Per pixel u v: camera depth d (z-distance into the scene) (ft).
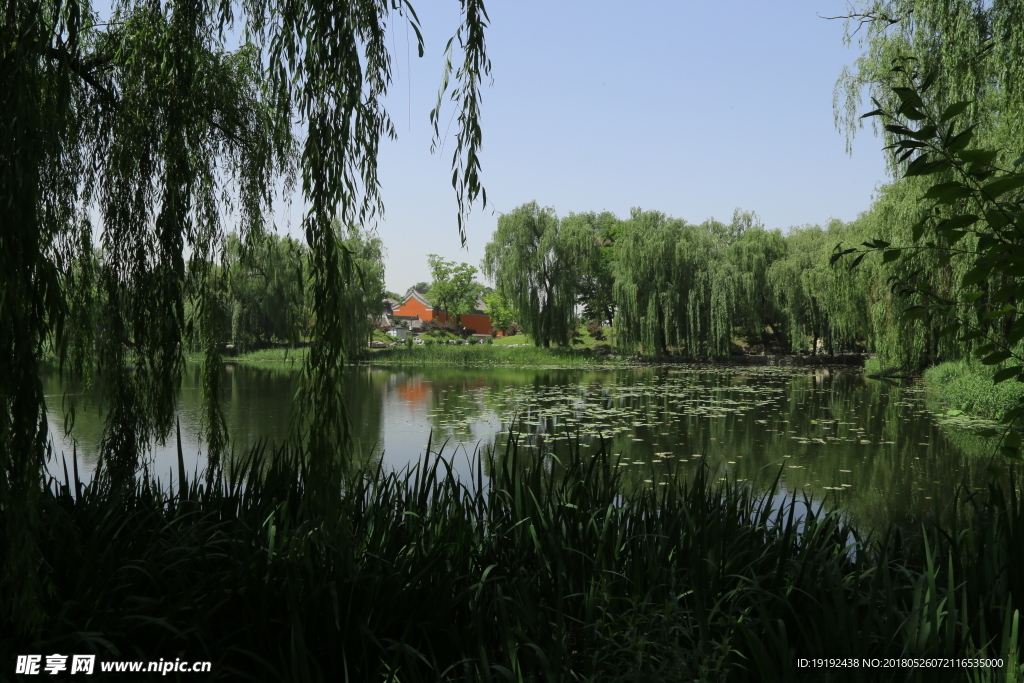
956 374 49.75
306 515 9.58
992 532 8.39
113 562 9.05
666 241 99.25
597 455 12.22
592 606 7.74
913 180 33.04
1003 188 4.99
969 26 24.63
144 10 12.21
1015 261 5.19
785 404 47.39
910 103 5.18
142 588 8.99
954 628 6.33
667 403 48.32
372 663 7.79
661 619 7.43
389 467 25.23
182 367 13.15
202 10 12.51
